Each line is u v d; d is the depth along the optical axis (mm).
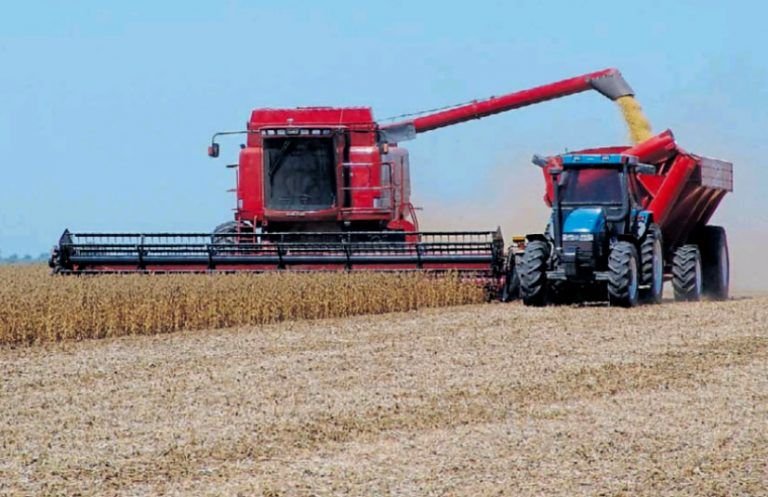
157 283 52000
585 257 54156
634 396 32344
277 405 31766
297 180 62656
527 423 29062
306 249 59438
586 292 57938
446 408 31031
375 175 63406
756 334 44500
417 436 27859
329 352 41625
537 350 40969
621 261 53750
